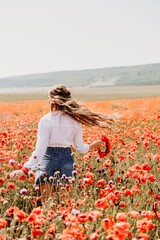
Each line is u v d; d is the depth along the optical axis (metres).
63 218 4.85
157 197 6.02
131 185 7.22
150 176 6.07
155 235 5.23
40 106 31.69
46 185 6.34
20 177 6.21
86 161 8.28
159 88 150.50
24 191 5.72
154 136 10.80
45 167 6.40
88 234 4.76
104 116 6.47
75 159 9.35
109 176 7.57
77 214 4.50
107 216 5.29
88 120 6.46
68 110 6.36
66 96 6.46
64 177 6.22
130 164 9.23
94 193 6.37
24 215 4.45
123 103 36.69
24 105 32.41
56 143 6.40
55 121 6.38
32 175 6.32
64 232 3.96
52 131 6.36
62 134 6.40
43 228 4.86
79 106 6.43
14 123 17.98
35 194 6.93
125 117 19.23
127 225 3.67
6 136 10.60
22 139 10.28
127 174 6.32
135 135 13.09
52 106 6.48
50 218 4.91
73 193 6.09
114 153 9.86
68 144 6.45
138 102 33.66
